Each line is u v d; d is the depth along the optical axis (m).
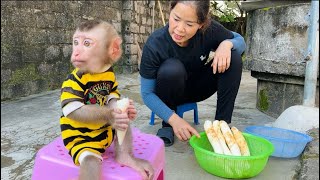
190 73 2.39
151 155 1.56
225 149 1.96
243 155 1.97
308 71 2.62
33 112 3.33
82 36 1.37
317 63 2.60
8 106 3.56
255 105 3.59
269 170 2.00
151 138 1.74
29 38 4.12
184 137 1.96
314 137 2.35
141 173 1.38
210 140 2.03
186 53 2.23
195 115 2.84
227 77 2.22
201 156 1.92
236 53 2.22
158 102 2.10
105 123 1.40
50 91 4.45
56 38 4.59
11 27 3.85
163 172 1.72
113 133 1.50
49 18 4.45
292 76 2.91
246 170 1.82
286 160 2.15
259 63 3.13
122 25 6.51
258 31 3.17
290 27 2.83
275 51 2.96
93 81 1.40
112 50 1.42
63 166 1.41
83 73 1.39
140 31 7.12
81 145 1.39
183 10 1.85
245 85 5.10
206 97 2.65
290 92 2.98
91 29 1.38
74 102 1.35
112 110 1.36
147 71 2.18
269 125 2.78
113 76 1.49
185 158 2.16
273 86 3.13
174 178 1.89
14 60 3.92
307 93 2.65
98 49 1.38
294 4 2.80
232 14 8.44
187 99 2.62
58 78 4.66
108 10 5.97
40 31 4.30
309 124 2.48
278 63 2.93
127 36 6.50
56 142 1.61
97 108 1.35
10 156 2.23
